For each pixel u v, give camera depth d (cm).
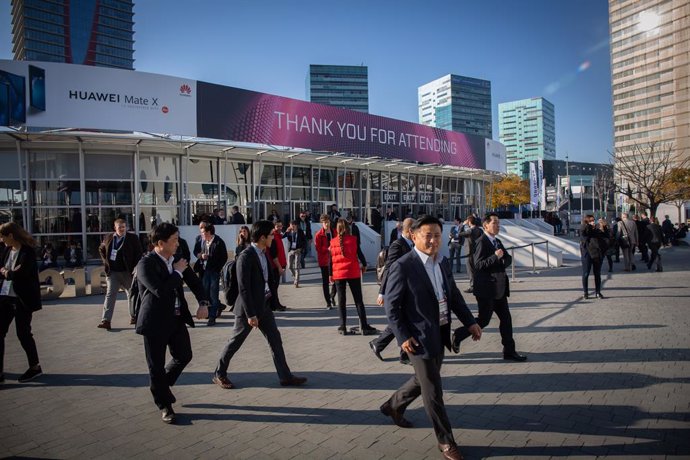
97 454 334
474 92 15612
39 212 1511
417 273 329
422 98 16725
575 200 6919
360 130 1978
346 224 689
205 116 1495
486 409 401
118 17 14300
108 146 1556
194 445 346
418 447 337
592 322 722
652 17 9038
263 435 361
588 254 932
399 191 2566
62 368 546
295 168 2081
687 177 3872
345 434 360
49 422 392
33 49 12850
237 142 1585
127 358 588
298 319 804
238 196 1886
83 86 1317
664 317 742
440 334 334
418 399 434
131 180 1631
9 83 1249
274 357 474
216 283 791
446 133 2414
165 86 1423
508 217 3134
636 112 9356
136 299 406
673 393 424
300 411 407
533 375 487
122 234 756
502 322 545
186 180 1596
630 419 372
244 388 468
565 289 1064
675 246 2430
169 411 387
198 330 742
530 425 367
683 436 341
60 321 816
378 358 563
